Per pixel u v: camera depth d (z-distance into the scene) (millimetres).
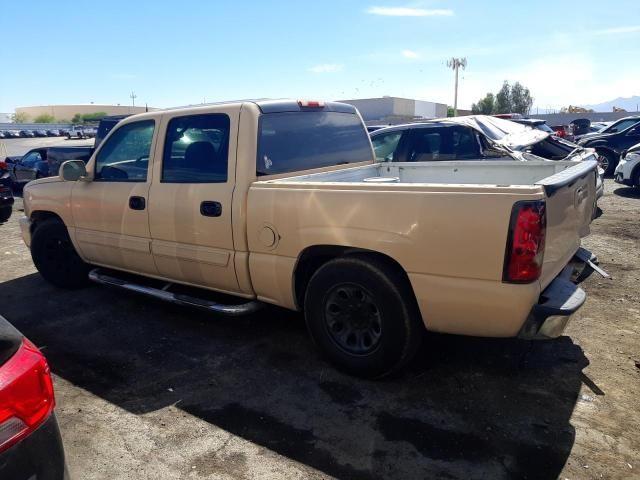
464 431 2986
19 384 1783
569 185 3283
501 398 3314
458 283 3010
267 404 3328
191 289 4863
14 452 1753
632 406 3193
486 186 2918
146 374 3773
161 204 4270
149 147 4430
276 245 3668
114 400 3438
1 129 62438
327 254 3574
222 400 3393
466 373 3631
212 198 3930
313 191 3449
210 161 4031
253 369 3795
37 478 1825
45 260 5648
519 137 8188
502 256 2867
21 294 5605
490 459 2746
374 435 2975
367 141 5332
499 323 2998
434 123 7934
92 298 5402
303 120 4461
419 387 3467
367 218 3238
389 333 3314
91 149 12156
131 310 5027
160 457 2840
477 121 8117
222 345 4207
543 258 2926
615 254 6555
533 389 3412
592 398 3287
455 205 2957
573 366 3701
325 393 3436
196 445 2936
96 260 5145
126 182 4602
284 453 2844
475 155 7508
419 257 3094
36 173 13938
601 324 4398
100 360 4008
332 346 3625
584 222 3975
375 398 3354
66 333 4535
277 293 3812
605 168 15172
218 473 2699
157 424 3146
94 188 4871
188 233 4133
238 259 3869
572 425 3018
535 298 2930
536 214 2803
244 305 4016
